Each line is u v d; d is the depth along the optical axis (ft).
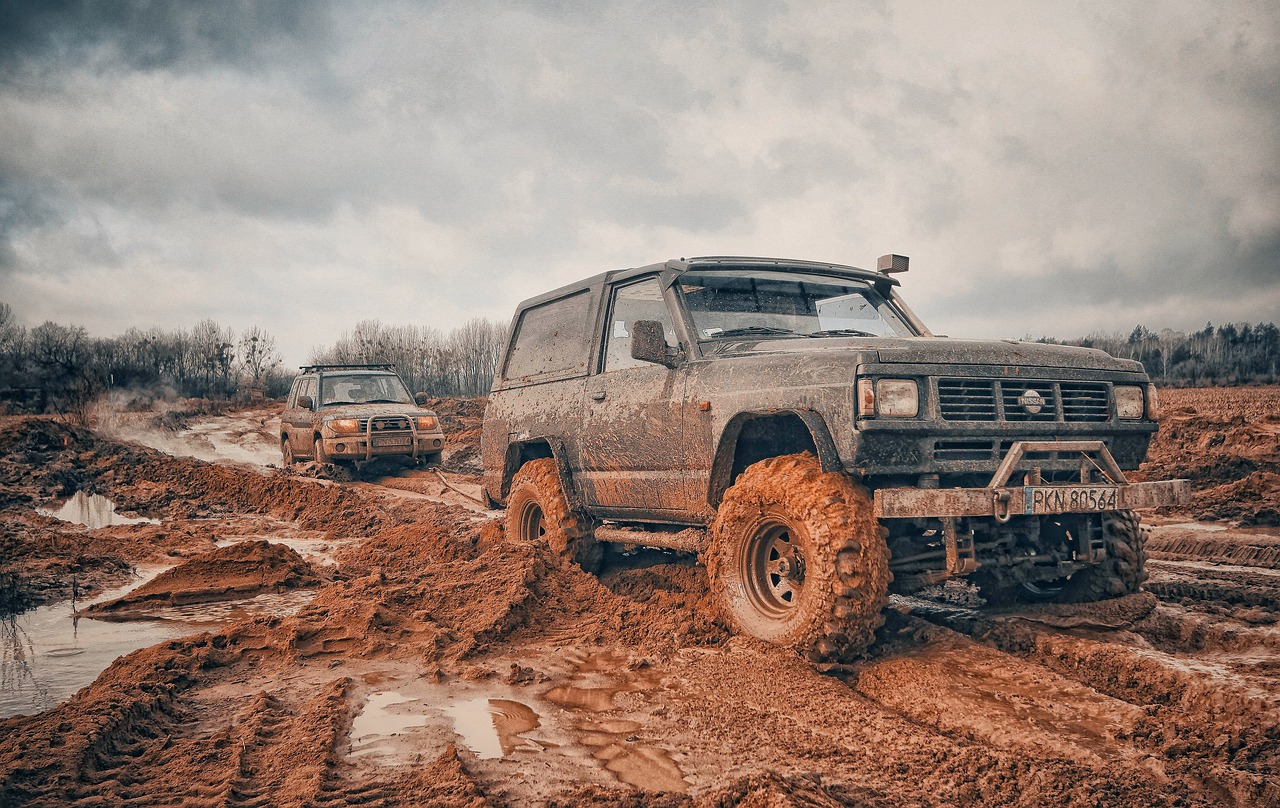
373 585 19.43
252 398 136.67
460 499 42.16
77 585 23.11
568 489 21.98
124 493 42.06
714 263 19.98
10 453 47.26
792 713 12.48
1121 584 17.02
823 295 20.36
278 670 15.44
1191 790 10.07
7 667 15.87
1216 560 26.23
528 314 25.73
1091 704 12.37
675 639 16.52
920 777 10.39
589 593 19.80
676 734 11.94
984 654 14.43
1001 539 16.20
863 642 14.46
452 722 12.55
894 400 14.46
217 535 32.45
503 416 25.08
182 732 12.28
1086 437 15.97
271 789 10.11
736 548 16.48
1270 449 42.57
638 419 19.15
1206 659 13.61
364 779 10.39
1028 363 15.57
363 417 50.72
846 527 14.20
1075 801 9.68
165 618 19.79
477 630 16.90
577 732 12.11
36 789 9.97
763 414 16.28
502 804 9.71
